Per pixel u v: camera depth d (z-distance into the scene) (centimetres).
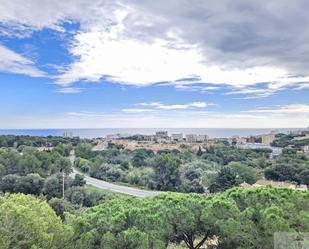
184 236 1134
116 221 1015
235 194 1147
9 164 5266
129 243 974
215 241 1159
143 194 4553
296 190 1148
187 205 1130
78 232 1035
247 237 995
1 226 938
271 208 992
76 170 6731
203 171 5409
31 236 945
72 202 3762
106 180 5791
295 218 1014
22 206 974
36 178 4472
